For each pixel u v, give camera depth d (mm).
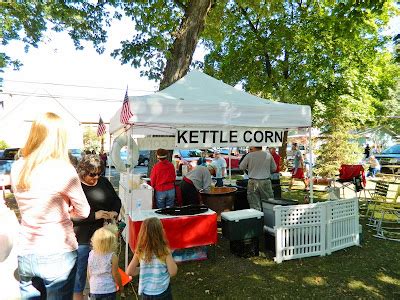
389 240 6105
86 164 3176
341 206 5586
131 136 4895
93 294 2865
